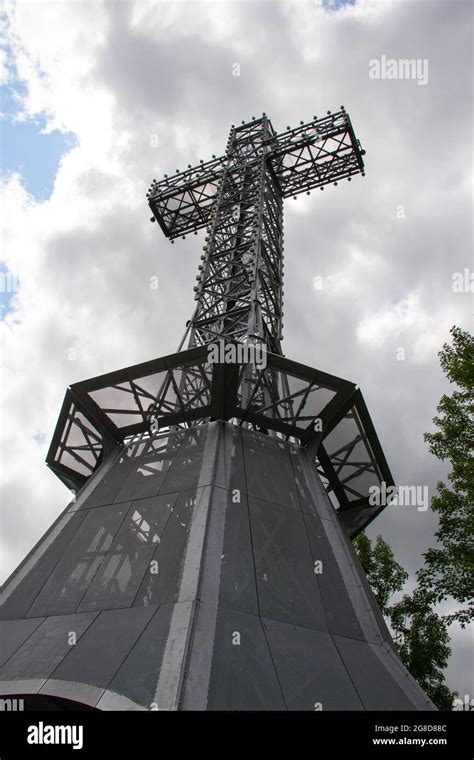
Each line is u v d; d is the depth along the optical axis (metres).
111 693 8.73
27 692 9.25
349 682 10.05
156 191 33.34
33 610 11.98
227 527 12.73
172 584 11.13
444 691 18.59
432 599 16.47
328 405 17.09
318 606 11.86
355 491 18.92
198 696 8.48
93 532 13.89
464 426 17.12
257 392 19.69
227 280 23.61
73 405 17.80
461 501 16.20
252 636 10.20
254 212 26.33
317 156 30.88
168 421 17.81
